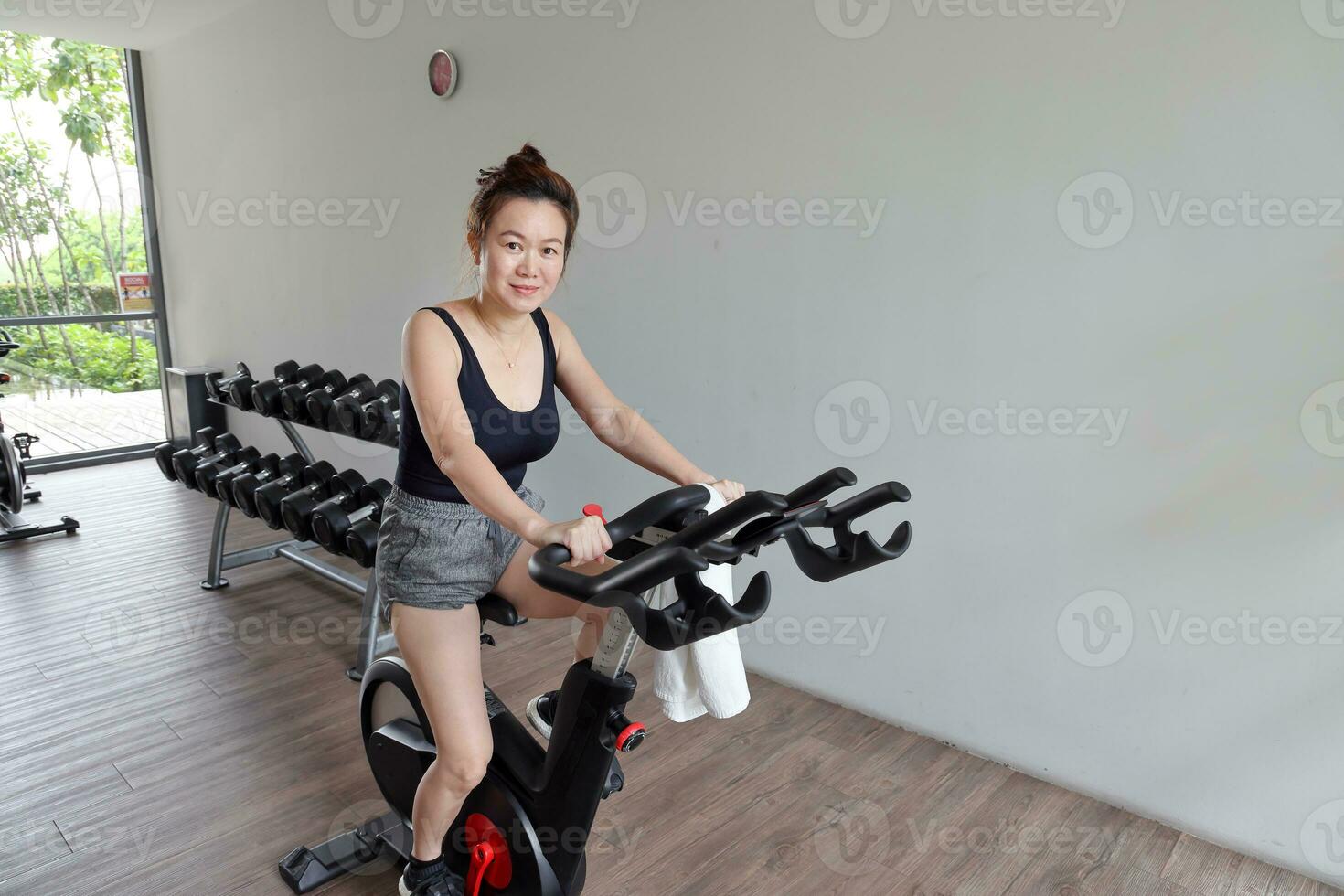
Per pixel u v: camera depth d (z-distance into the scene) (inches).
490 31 105.4
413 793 56.4
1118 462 67.0
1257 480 61.4
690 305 91.2
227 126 153.5
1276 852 64.1
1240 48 58.1
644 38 90.2
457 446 44.4
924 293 74.6
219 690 86.7
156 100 171.0
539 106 102.0
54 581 114.6
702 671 43.9
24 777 71.9
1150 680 67.9
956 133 70.8
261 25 139.9
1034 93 66.6
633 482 100.9
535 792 49.8
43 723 80.2
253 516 97.6
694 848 64.3
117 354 178.9
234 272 159.9
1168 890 61.4
